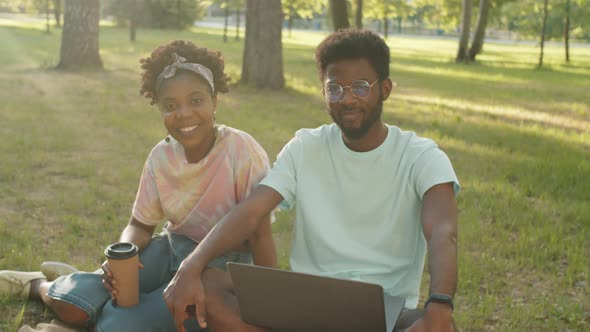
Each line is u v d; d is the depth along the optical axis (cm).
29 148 818
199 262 274
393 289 282
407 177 276
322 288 239
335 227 287
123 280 290
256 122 1038
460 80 1980
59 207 587
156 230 523
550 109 1373
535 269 482
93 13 1781
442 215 263
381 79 272
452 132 1024
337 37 272
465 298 427
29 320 354
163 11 5478
